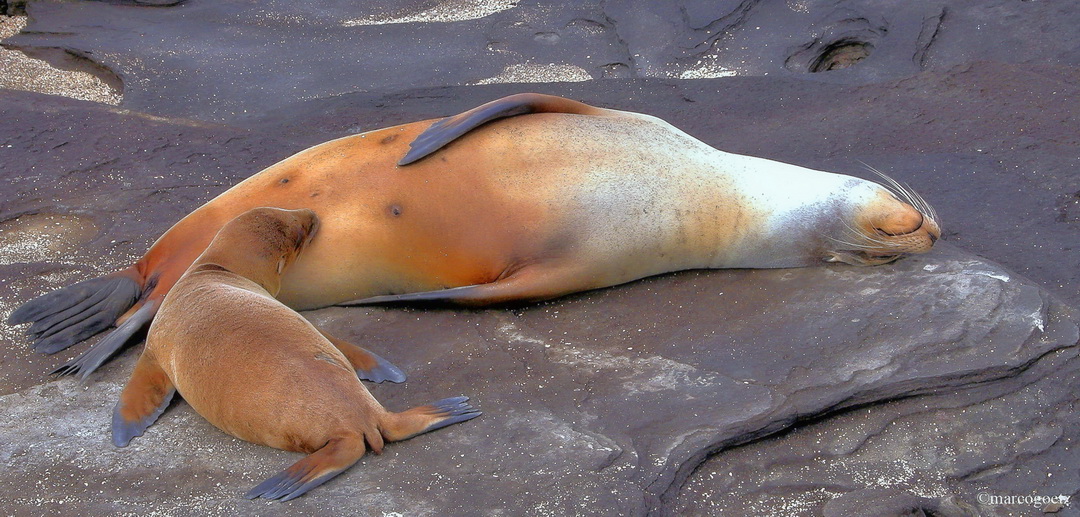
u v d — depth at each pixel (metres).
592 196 8.25
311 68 15.79
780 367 7.22
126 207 10.12
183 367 6.38
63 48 16.00
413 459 6.19
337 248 8.05
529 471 6.11
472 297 8.02
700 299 8.33
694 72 15.16
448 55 16.05
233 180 10.74
